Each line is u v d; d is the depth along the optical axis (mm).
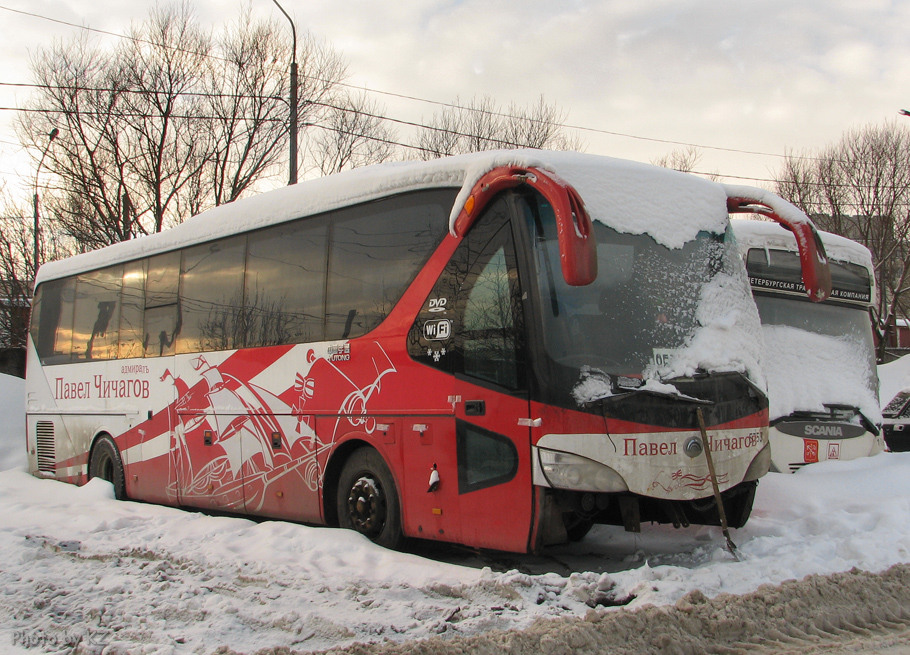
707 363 6410
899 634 4965
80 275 12781
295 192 8773
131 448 11070
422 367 6895
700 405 6211
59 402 12914
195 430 9828
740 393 6578
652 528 8156
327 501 7926
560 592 5516
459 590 5629
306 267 8375
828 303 11383
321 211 8242
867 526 7262
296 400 8273
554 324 6035
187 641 4832
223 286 9602
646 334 6301
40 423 13375
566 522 6273
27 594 6109
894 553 6254
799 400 10320
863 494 8367
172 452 10219
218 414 9445
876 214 33406
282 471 8422
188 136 26891
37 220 27969
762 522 7691
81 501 10703
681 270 6707
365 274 7629
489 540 6250
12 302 28516
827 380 10695
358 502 7492
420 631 4867
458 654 4340
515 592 5434
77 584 6375
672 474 6012
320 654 4441
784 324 10938
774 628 4934
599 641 4547
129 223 26641
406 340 7082
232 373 9242
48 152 25906
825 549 6414
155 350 10719
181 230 10516
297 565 6594
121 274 11695
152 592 6031
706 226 7059
